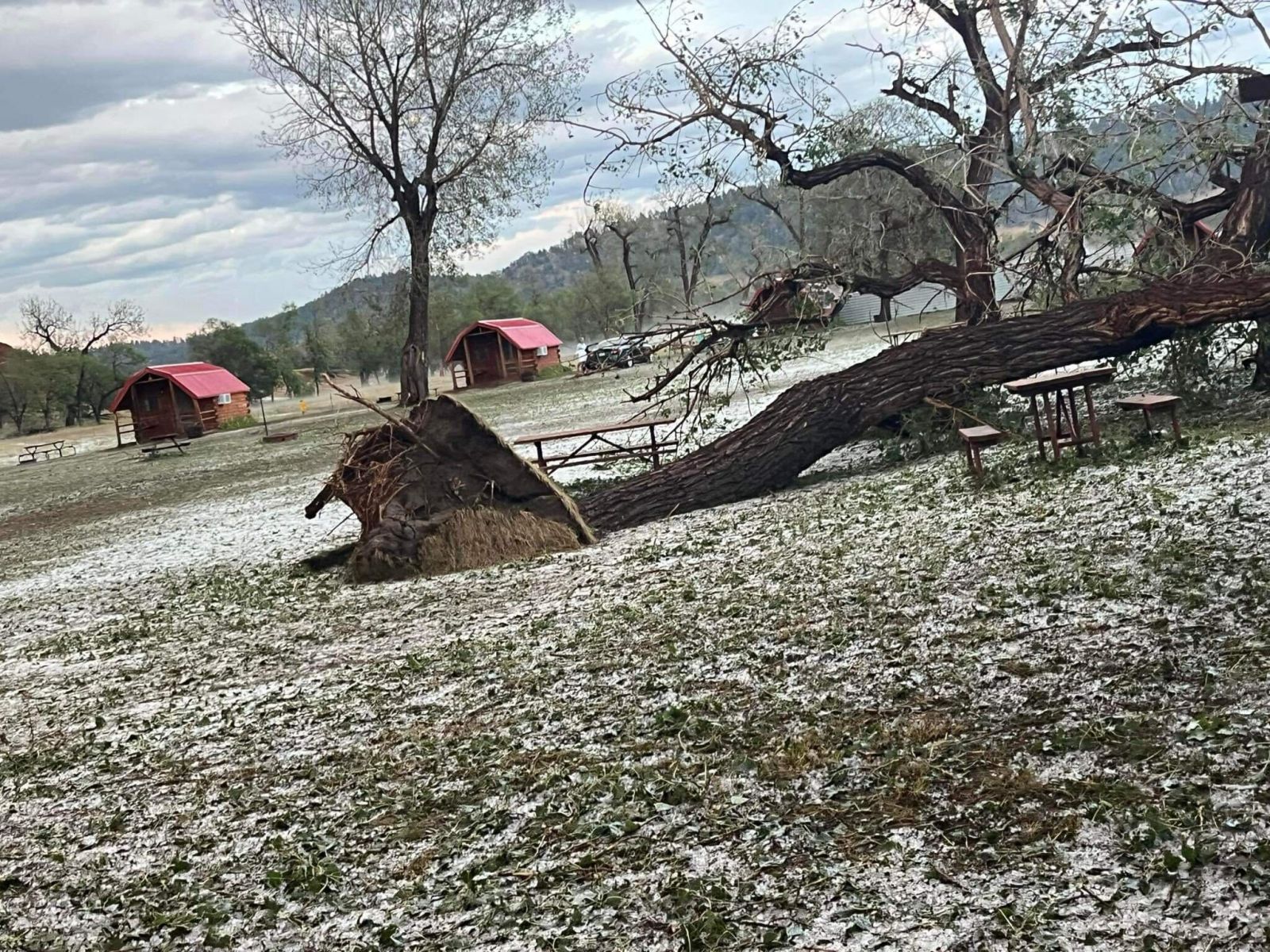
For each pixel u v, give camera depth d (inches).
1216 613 257.9
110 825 252.8
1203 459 431.2
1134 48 580.7
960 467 524.7
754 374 664.4
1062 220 586.9
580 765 239.5
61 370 3750.0
